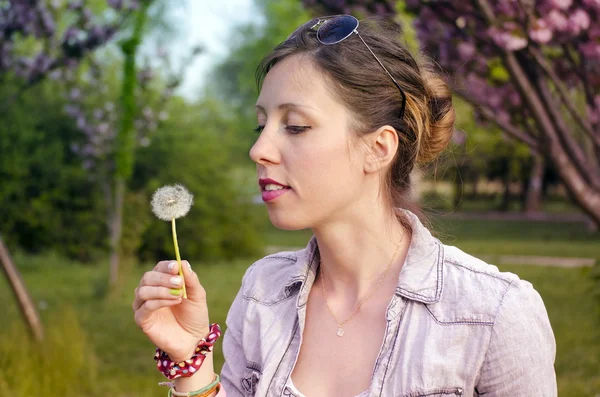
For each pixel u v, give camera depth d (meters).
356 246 1.57
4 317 7.95
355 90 1.48
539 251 15.64
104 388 5.67
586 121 4.11
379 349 1.50
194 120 15.80
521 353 1.37
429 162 1.72
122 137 9.52
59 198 14.09
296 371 1.58
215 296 10.09
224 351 1.72
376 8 4.44
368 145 1.51
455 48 4.16
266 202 1.52
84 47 7.92
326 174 1.47
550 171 30.75
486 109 4.49
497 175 31.61
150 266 13.69
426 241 1.52
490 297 1.41
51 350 5.54
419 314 1.46
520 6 3.73
